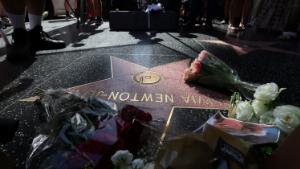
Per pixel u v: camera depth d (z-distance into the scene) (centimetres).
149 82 226
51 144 121
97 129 119
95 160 111
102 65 270
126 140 120
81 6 566
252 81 240
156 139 131
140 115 130
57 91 158
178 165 81
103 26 568
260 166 88
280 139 106
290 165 80
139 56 307
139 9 600
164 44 376
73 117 127
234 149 85
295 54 348
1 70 254
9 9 284
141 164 102
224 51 349
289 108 118
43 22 630
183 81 229
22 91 206
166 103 188
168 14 509
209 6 521
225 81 208
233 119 124
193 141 85
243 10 517
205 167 81
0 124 134
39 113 166
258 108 134
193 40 414
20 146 139
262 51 358
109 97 196
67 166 112
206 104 189
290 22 506
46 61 285
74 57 300
